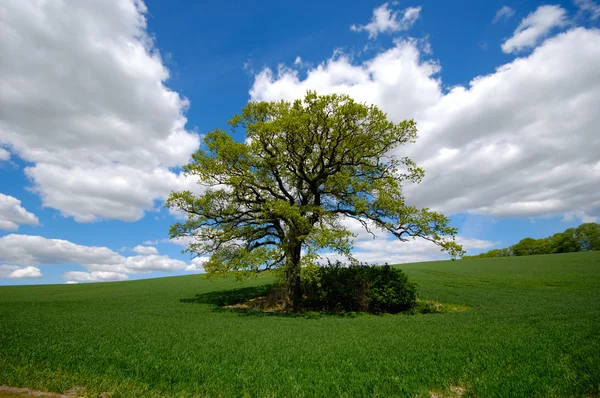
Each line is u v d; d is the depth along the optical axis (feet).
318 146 85.35
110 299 110.42
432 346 35.22
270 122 81.56
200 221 88.99
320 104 78.84
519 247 360.69
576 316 55.62
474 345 34.65
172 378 24.66
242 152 79.15
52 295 132.98
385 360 29.58
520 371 25.04
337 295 86.58
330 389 22.47
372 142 83.46
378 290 83.15
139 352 32.42
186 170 82.33
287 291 85.81
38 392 21.42
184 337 41.98
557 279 137.49
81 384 22.91
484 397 20.68
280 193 93.56
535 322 51.13
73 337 39.65
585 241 316.40
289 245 76.59
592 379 22.35
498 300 92.07
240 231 85.56
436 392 22.20
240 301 103.60
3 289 169.27
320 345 37.17
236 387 22.93
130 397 20.61
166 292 133.18
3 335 40.47
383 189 80.74
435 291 112.27
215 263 82.43
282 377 24.86
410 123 80.74
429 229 75.82
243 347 36.17
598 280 128.57
